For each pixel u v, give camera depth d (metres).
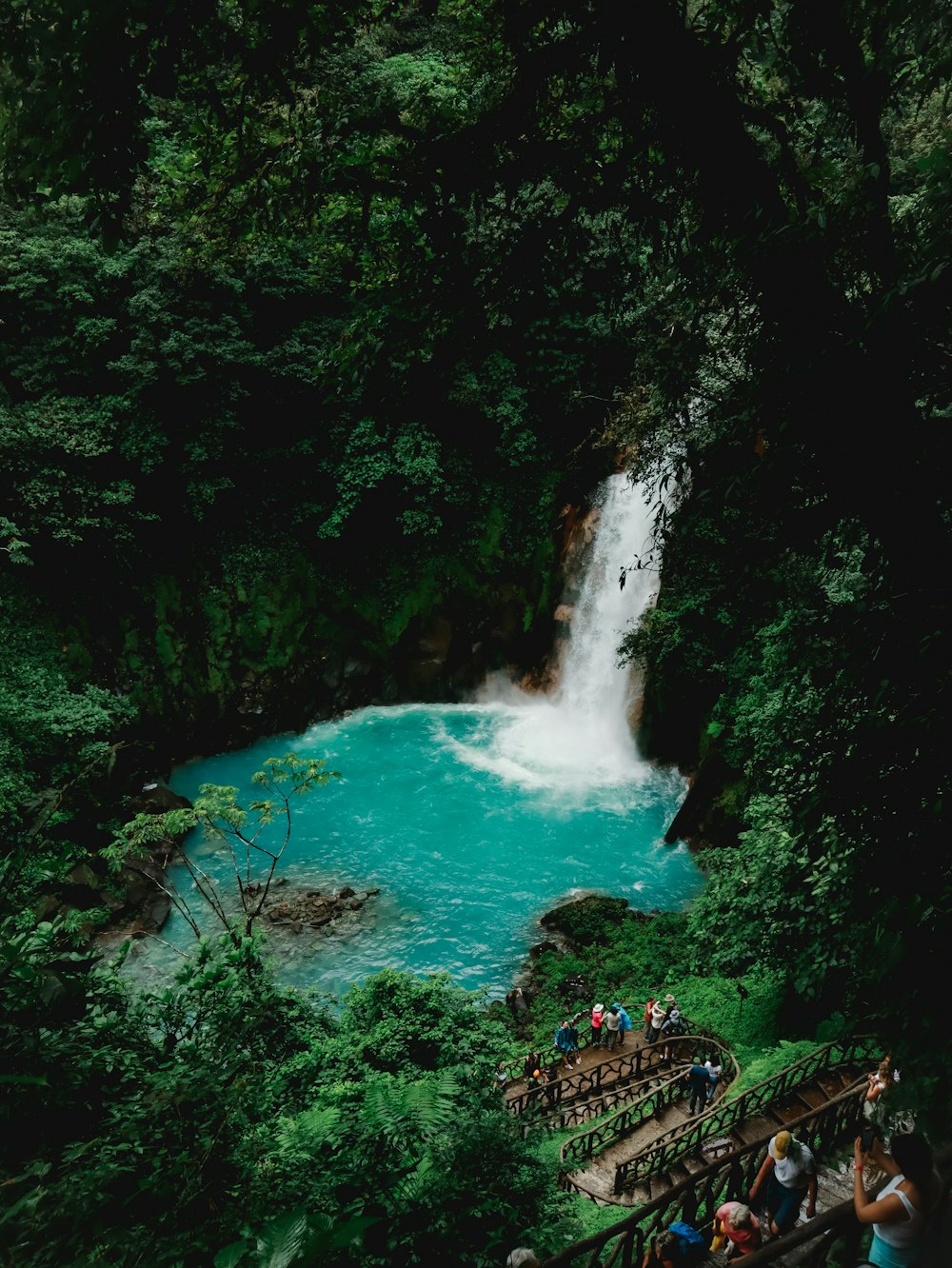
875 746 5.31
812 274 5.27
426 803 26.11
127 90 5.29
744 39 5.89
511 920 21.62
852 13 5.49
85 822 22.45
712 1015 17.23
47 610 24.69
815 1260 3.79
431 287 7.10
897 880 5.20
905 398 5.12
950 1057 4.34
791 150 6.06
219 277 23.42
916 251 5.05
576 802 26.16
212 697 28.11
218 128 6.77
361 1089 10.21
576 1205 10.22
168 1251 3.82
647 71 5.54
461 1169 6.88
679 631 22.95
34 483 22.95
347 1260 5.67
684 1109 14.58
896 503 5.26
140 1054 5.92
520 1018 18.58
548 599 31.14
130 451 24.62
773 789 16.80
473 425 29.64
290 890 22.48
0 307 23.33
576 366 28.27
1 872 5.82
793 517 5.82
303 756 28.50
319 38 6.36
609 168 6.55
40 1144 4.57
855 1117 9.00
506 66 7.02
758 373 5.89
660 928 20.84
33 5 4.91
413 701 31.73
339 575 30.14
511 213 6.99
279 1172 6.24
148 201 21.84
